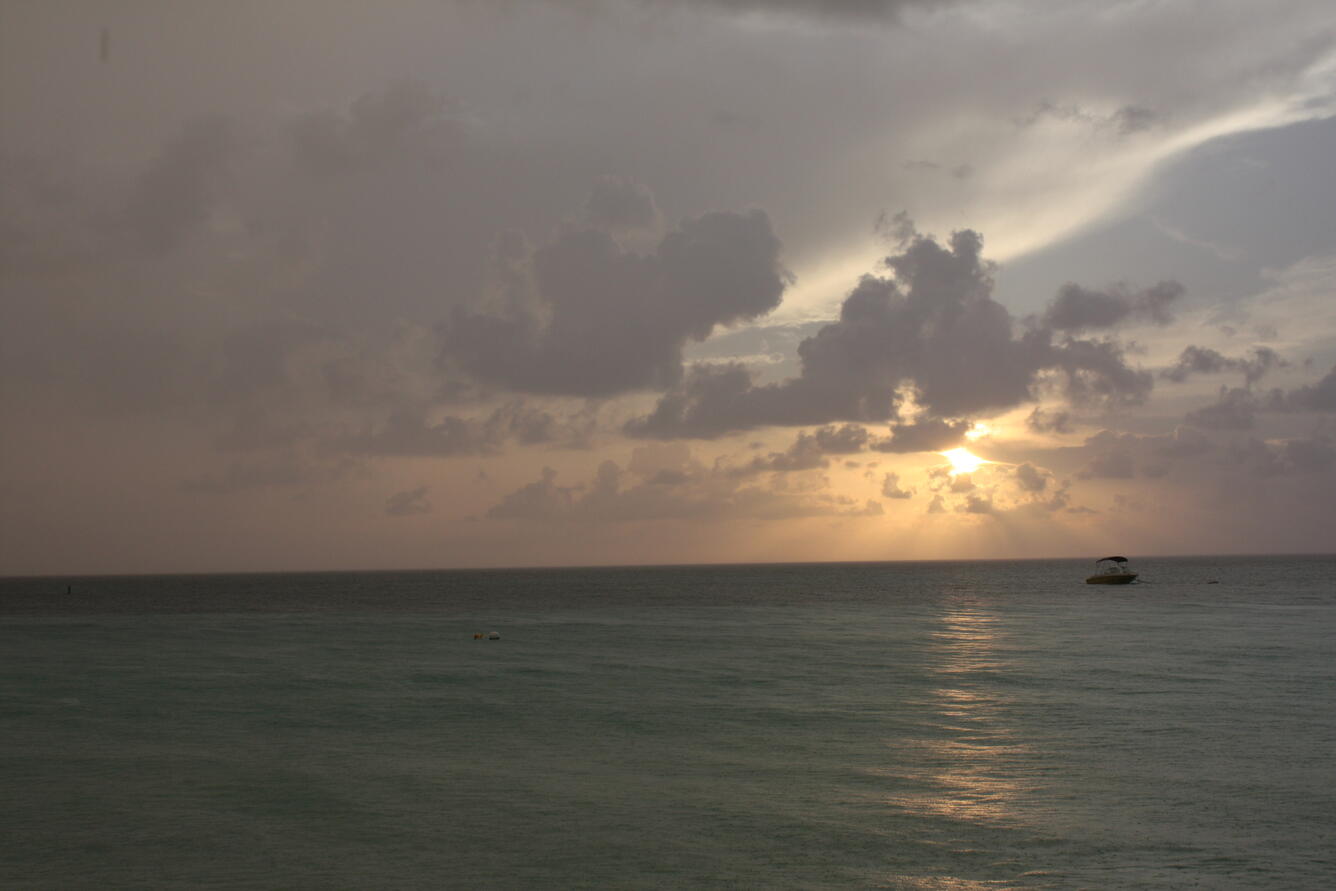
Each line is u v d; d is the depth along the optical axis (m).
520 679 46.19
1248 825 21.39
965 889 17.77
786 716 35.22
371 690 42.59
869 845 20.14
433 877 18.36
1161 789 24.41
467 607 124.94
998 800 23.45
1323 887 17.75
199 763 27.81
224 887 17.89
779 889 17.77
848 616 95.62
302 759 28.33
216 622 94.00
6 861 19.31
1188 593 134.50
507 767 27.19
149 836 20.84
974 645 62.03
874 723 33.69
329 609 122.44
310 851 19.88
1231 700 38.12
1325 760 27.56
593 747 29.94
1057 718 34.38
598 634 74.94
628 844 20.22
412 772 26.56
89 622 95.00
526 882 18.11
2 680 46.28
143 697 40.59
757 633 74.75
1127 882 18.03
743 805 23.09
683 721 34.31
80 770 26.95
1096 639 65.06
